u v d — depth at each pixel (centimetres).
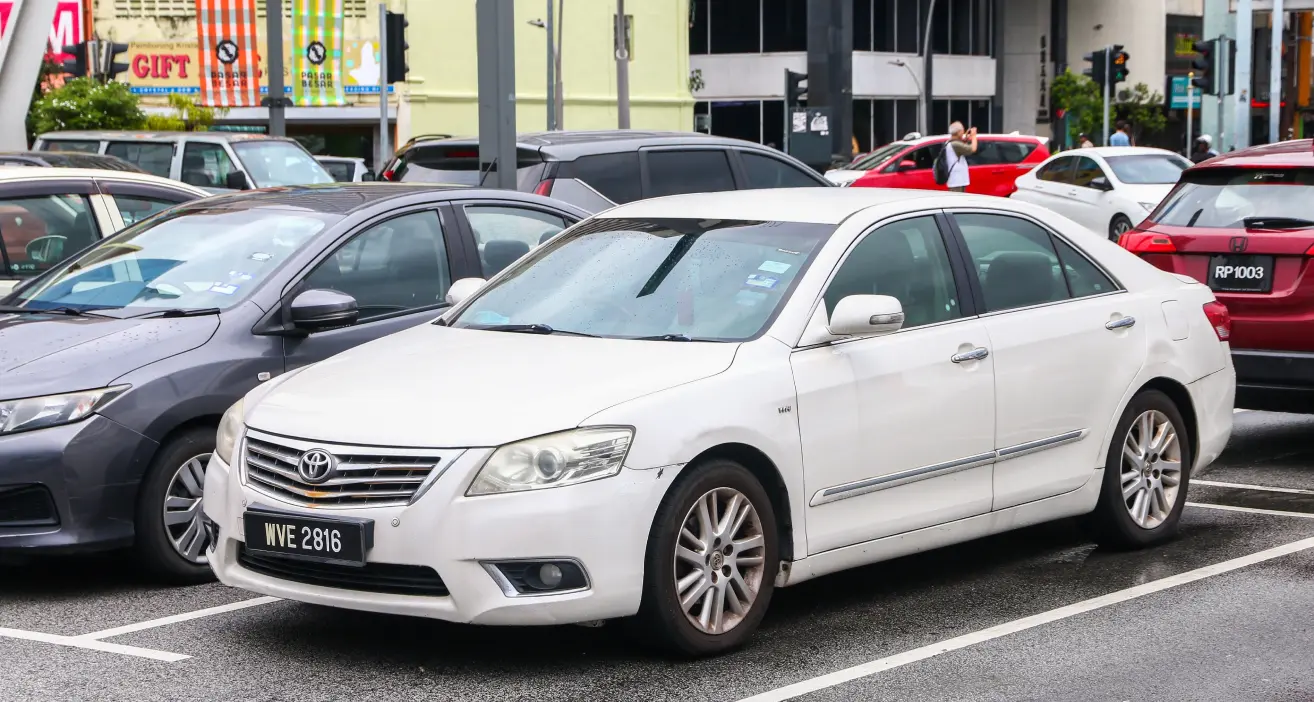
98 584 708
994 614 641
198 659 586
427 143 1466
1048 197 2702
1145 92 6875
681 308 625
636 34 4766
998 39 6581
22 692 547
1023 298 695
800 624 628
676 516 552
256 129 4328
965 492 657
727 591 578
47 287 791
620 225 702
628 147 1327
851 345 616
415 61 4362
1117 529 731
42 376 670
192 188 1001
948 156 2527
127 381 678
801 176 1448
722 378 573
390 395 570
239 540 576
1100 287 733
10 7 1900
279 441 564
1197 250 958
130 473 675
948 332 653
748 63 5762
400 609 536
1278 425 1136
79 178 936
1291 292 920
